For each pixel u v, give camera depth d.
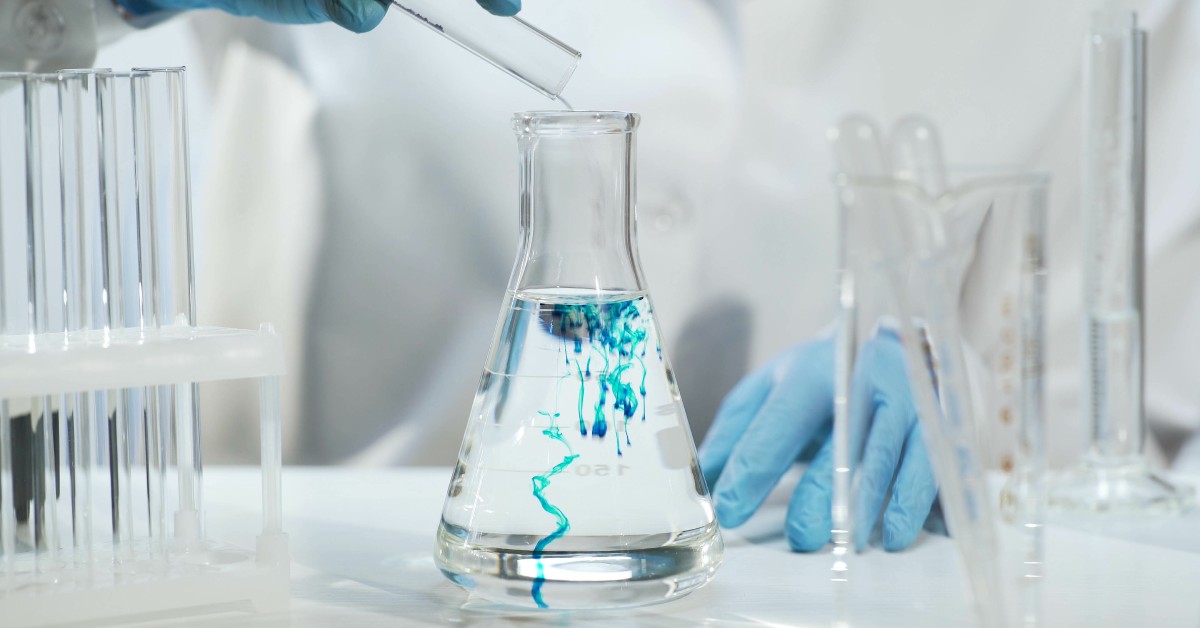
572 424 0.50
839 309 0.46
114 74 0.56
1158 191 1.27
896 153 0.44
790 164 1.26
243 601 0.56
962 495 0.44
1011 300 0.45
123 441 0.56
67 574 0.53
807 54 1.25
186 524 0.58
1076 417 1.27
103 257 0.55
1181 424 1.26
